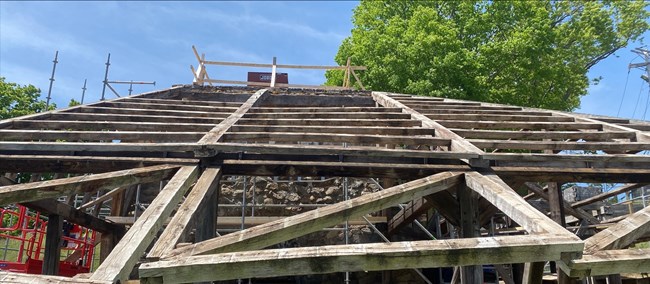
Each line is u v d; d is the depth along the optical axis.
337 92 9.43
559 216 6.70
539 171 4.52
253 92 8.89
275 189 9.05
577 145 5.10
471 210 4.25
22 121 5.23
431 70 14.27
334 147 4.34
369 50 15.70
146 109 6.54
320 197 9.07
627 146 5.05
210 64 11.31
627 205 10.12
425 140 5.00
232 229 8.18
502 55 15.25
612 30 19.47
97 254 10.79
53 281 2.50
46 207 5.46
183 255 2.76
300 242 8.48
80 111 6.27
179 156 4.45
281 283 8.53
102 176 3.85
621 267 2.73
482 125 6.24
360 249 2.66
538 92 16.66
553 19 19.92
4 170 4.27
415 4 17.58
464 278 4.41
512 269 8.52
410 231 8.67
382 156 4.45
